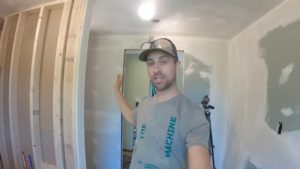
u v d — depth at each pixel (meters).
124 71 3.29
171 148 0.96
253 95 2.43
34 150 1.90
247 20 2.41
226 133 3.19
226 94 3.24
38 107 1.91
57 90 1.68
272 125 2.01
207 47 3.27
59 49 1.68
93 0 1.63
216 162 3.19
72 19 1.65
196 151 0.87
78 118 1.58
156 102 1.11
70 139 1.61
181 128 0.96
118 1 2.04
